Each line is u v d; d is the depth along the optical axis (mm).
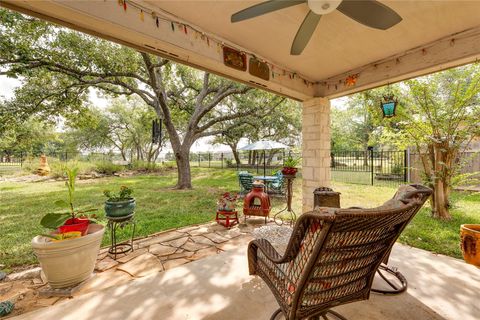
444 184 3986
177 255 2809
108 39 2119
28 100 6480
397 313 1744
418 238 3178
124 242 3109
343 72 3703
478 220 3887
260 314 1768
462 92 3738
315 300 1251
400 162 8242
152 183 9531
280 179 6680
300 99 4207
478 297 1903
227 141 14820
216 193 7168
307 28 2094
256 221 4250
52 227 2135
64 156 18250
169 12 2238
